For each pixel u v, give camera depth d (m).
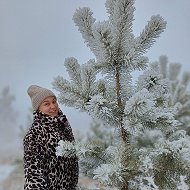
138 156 2.65
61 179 2.77
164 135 3.38
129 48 2.67
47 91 2.86
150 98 2.39
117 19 2.59
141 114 2.44
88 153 2.68
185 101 5.28
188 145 2.47
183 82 5.77
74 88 2.79
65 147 2.60
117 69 2.71
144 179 2.77
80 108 2.80
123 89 2.77
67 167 2.79
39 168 2.67
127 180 2.61
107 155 2.73
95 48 2.76
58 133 2.80
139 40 2.65
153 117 2.62
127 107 2.43
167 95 2.79
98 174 2.34
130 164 2.52
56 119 2.84
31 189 2.62
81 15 2.78
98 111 2.48
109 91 2.79
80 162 2.92
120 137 2.80
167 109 2.80
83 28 2.79
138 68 2.64
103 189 2.75
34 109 2.89
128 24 2.60
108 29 2.55
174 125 2.62
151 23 2.62
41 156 2.71
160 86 2.71
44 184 2.64
